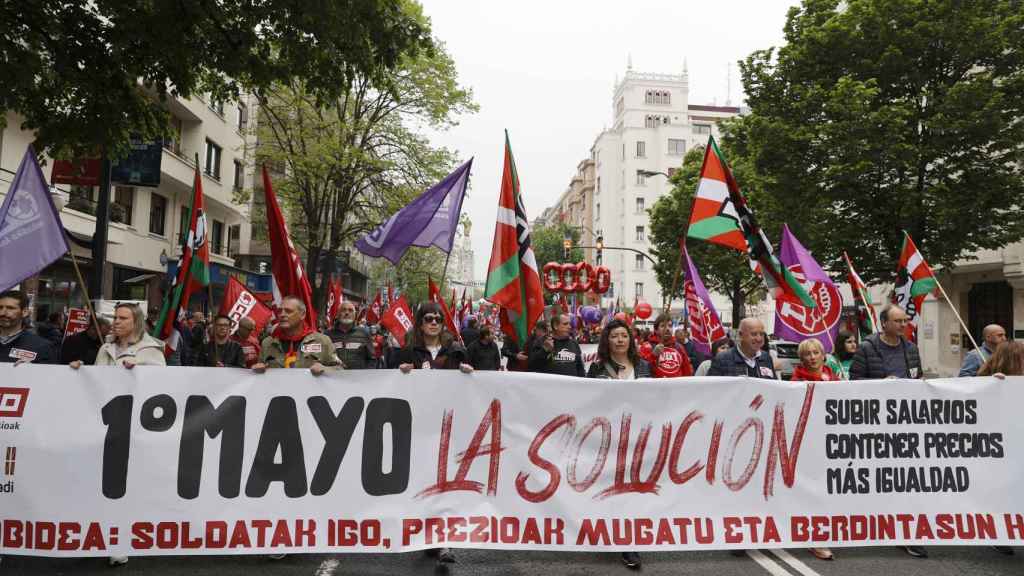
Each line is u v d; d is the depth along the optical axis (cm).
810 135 1739
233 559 478
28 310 532
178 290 621
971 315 2514
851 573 468
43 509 452
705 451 503
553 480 489
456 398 491
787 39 1936
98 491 456
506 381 495
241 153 3114
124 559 465
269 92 988
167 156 2220
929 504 512
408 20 853
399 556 496
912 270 906
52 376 461
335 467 477
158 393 468
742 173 2431
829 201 1784
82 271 1927
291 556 488
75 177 982
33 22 779
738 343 598
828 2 1858
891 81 1748
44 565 461
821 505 505
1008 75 1653
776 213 1872
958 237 1708
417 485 481
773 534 498
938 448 517
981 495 515
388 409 485
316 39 832
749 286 3422
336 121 2414
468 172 723
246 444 472
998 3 1645
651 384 504
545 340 738
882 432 515
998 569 479
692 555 509
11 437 453
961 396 521
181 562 470
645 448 499
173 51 806
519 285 617
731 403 509
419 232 723
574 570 472
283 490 471
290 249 632
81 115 837
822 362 604
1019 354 548
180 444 466
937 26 1620
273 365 552
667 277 3562
